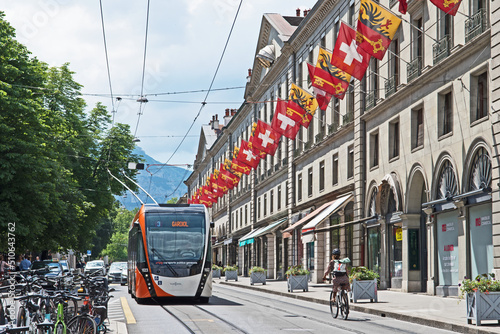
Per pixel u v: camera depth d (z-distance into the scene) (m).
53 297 10.23
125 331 13.02
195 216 23.16
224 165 48.12
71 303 10.64
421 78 25.16
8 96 32.22
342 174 35.41
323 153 39.00
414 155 26.16
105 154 49.91
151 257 22.17
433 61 24.41
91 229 50.06
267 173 54.09
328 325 14.93
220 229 80.75
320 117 40.06
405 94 27.03
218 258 82.12
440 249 24.31
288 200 46.84
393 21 21.72
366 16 21.86
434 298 22.84
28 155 32.34
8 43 33.84
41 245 42.44
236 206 69.62
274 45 50.66
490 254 20.67
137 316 17.34
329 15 37.34
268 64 50.78
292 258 45.06
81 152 47.69
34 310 10.09
